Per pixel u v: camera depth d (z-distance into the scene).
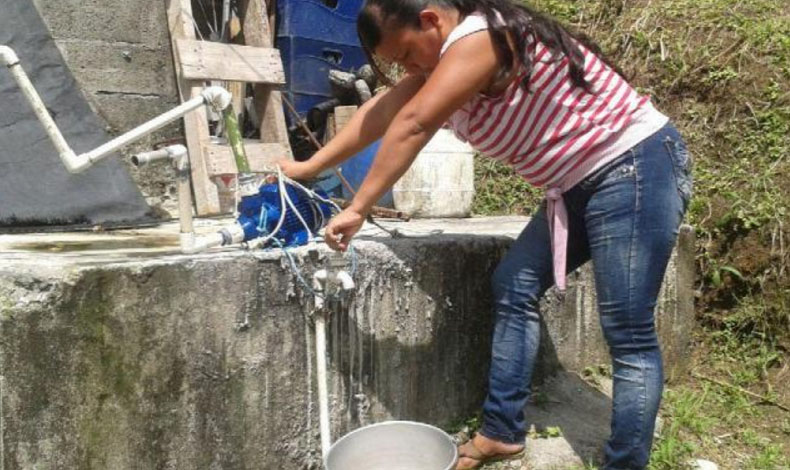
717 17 5.03
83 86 3.93
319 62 4.85
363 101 4.62
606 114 2.40
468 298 3.03
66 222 3.14
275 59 4.27
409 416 2.84
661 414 3.45
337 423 2.61
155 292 2.18
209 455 2.32
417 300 2.82
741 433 3.43
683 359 3.95
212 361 2.31
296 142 4.73
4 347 1.96
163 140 4.03
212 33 4.61
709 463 3.12
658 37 5.03
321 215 2.62
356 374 2.65
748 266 4.12
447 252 2.92
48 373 2.02
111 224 3.22
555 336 3.39
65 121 3.41
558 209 2.53
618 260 2.45
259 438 2.43
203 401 2.30
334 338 2.58
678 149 2.48
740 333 4.11
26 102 3.33
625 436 2.54
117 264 2.13
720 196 4.35
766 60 4.68
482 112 2.44
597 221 2.47
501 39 2.24
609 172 2.43
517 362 2.67
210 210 3.73
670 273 3.83
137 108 4.10
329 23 4.86
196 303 2.26
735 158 4.49
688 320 3.96
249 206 2.52
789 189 4.24
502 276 2.70
